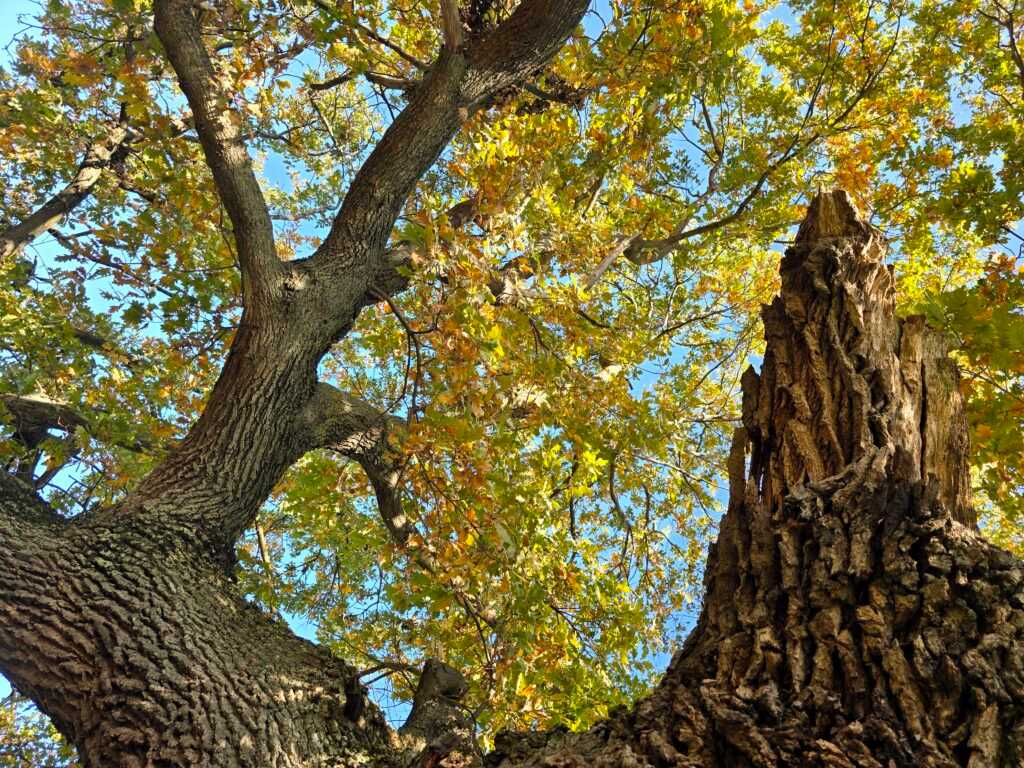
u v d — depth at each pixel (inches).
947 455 86.8
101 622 97.7
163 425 203.8
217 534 124.3
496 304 201.6
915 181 231.3
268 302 148.8
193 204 184.1
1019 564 71.9
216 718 87.8
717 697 66.1
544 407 197.5
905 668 63.6
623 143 255.0
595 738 73.4
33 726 312.5
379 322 269.1
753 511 82.2
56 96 247.9
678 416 253.0
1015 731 58.8
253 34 184.4
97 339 245.1
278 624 111.7
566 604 177.6
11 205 288.5
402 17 267.6
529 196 212.7
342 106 378.0
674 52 229.1
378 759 93.1
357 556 256.1
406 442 150.2
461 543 150.3
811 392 89.7
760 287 369.4
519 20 176.7
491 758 78.1
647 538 276.8
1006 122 229.3
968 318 136.9
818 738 60.7
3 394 180.5
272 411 141.3
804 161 299.1
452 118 172.7
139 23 179.9
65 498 208.8
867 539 74.6
